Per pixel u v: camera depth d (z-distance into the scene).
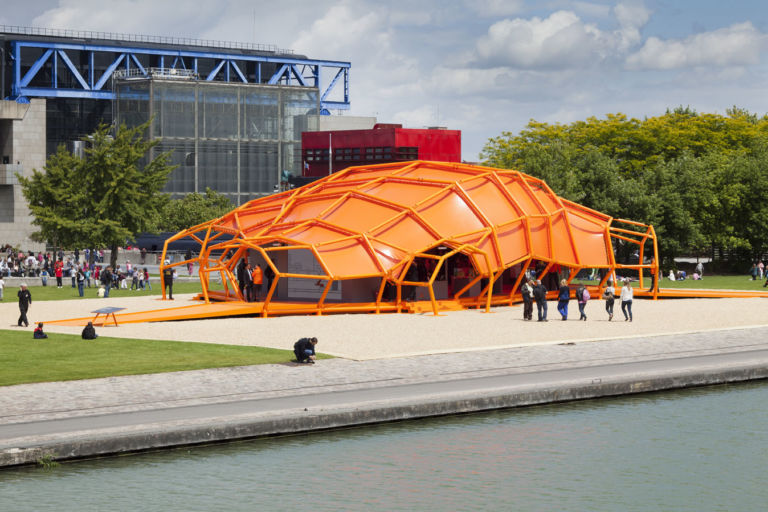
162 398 21.58
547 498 16.67
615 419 21.77
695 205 89.69
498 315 45.69
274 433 19.38
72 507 15.76
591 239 58.28
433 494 16.78
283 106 173.25
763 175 95.31
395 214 50.50
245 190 171.38
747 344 31.88
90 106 186.00
